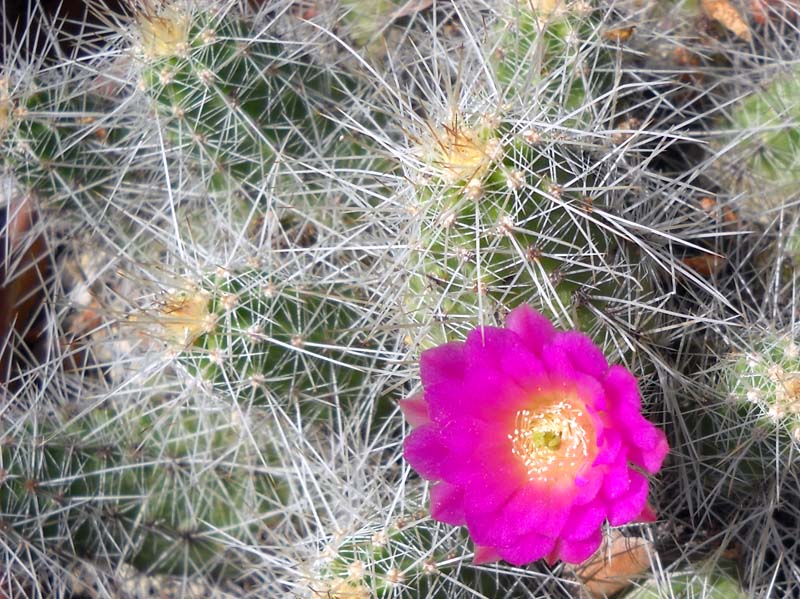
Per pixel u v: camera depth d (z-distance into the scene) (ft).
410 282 1.38
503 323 1.31
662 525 1.46
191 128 1.56
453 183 1.28
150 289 1.70
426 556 1.35
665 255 1.47
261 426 1.56
